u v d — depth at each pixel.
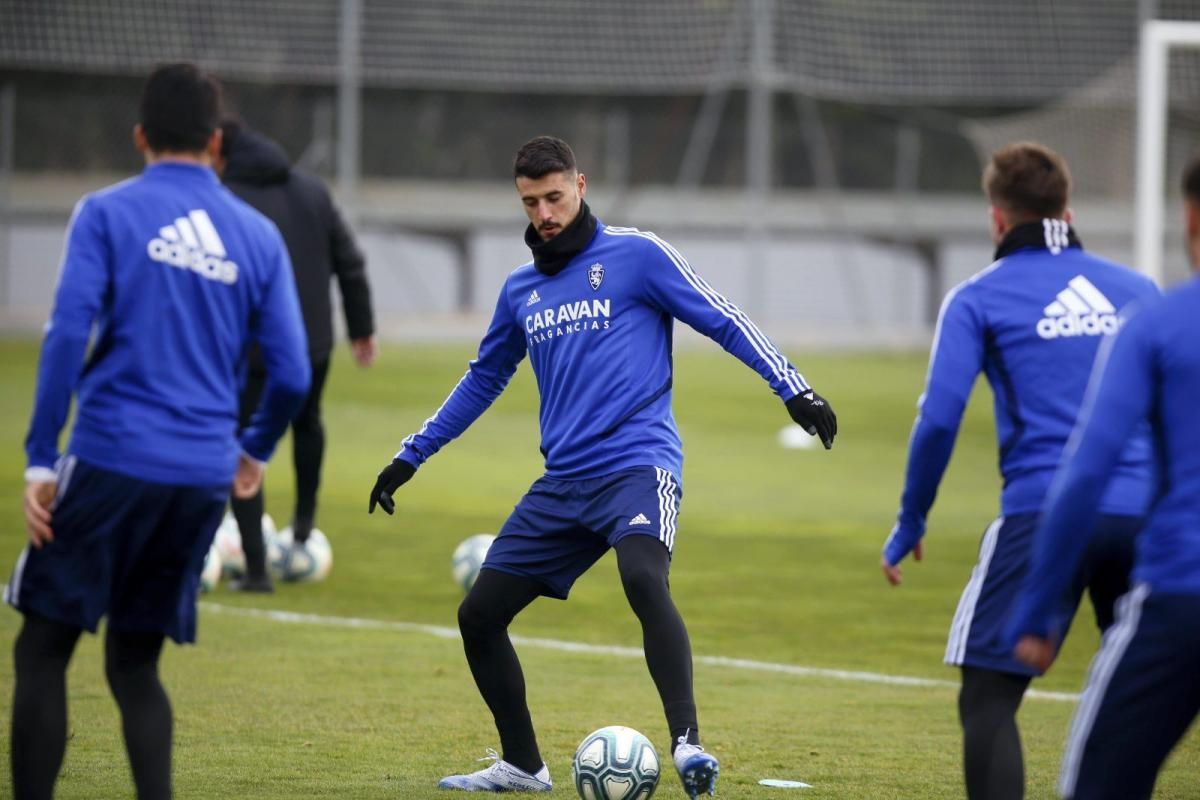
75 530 13.93
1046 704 23.45
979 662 14.06
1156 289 14.84
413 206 111.62
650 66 96.38
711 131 119.00
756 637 28.12
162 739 14.43
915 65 94.75
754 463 53.69
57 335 13.57
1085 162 97.56
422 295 110.94
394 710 21.69
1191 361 11.43
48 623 14.18
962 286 14.99
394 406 65.94
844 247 113.00
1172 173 96.81
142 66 93.06
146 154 14.72
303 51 94.69
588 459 17.55
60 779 17.48
